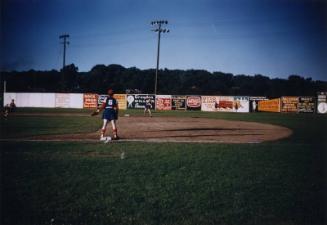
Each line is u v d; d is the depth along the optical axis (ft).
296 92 198.29
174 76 298.15
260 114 132.98
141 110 151.94
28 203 17.63
